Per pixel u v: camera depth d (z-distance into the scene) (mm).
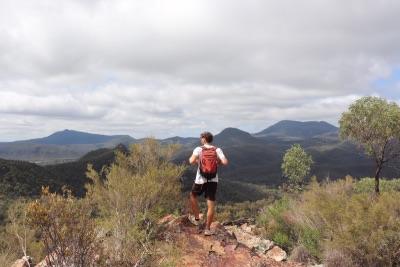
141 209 6145
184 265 4844
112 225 4867
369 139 16547
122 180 6809
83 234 3863
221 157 6172
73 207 3980
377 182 16938
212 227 6473
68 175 130000
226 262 5602
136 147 9344
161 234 5977
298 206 11352
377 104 15922
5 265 5215
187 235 6156
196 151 6156
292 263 6797
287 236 9336
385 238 6441
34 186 102750
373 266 6410
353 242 6562
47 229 3762
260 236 10141
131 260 4172
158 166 9109
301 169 22125
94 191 6750
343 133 17438
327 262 6793
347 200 8672
